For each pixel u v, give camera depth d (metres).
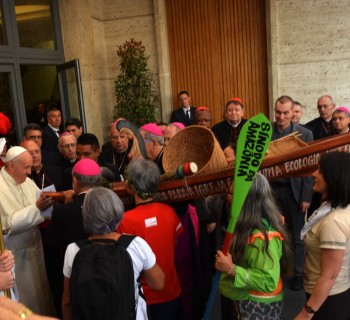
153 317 2.05
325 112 4.33
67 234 2.12
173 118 6.47
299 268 3.35
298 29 5.98
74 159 3.73
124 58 6.21
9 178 2.39
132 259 1.63
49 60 5.98
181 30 6.58
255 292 1.85
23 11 5.51
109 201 1.66
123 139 3.47
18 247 2.40
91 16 6.30
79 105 5.76
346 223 1.69
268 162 2.09
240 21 6.36
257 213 1.79
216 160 2.17
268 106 6.42
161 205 2.07
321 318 1.82
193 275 2.42
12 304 0.54
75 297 1.45
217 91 6.62
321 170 1.78
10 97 5.27
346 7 5.75
